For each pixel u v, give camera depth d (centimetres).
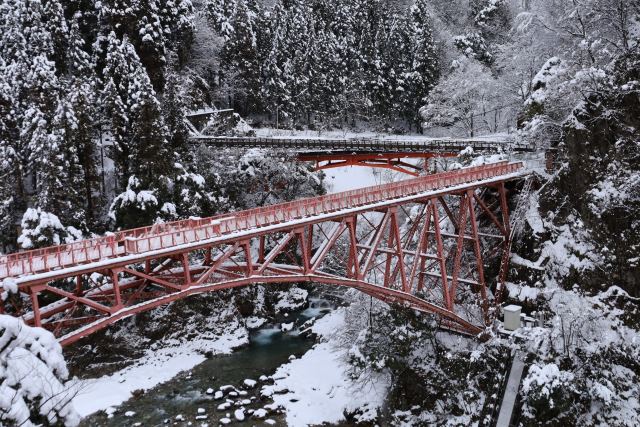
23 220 4669
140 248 3059
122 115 5988
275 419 4012
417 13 10775
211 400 4269
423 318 4194
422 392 4122
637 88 4603
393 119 10462
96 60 7288
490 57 10600
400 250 3981
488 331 4300
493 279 5147
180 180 5806
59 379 2016
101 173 6275
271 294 6147
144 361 4878
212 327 5472
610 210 4544
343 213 3700
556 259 4753
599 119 4800
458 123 8812
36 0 6738
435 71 9975
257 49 9750
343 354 4562
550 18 7112
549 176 5216
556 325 4028
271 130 9100
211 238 3212
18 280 2597
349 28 10812
